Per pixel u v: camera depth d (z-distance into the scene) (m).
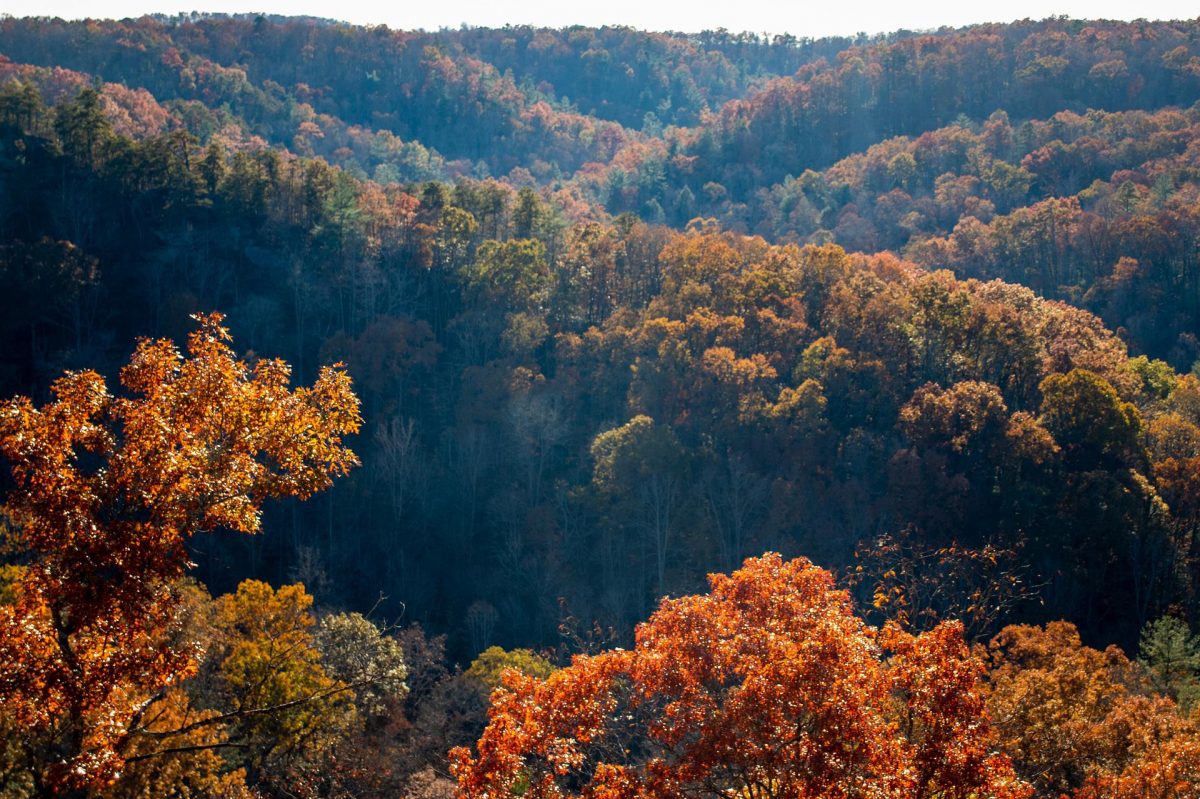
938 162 181.75
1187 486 62.31
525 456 75.75
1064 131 179.38
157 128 174.62
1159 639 43.44
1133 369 83.06
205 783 23.25
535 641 64.94
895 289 86.81
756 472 66.81
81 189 98.31
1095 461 65.12
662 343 77.69
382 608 69.88
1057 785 27.02
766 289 87.44
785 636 18.59
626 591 64.44
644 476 66.56
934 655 17.41
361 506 76.12
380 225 105.69
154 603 16.09
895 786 15.95
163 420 16.14
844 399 74.12
